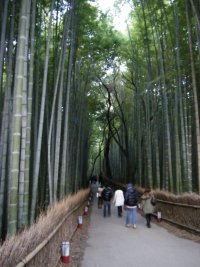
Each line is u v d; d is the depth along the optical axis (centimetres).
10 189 408
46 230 374
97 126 3058
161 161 1428
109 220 1027
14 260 248
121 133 2377
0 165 494
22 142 469
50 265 394
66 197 807
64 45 725
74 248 588
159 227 867
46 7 834
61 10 806
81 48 1178
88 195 1501
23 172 465
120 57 1694
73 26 820
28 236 310
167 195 930
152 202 868
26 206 482
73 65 1008
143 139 1714
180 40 990
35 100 697
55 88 688
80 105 1286
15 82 425
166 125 1062
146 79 1383
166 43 1023
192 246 604
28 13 469
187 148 921
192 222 736
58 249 471
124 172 2328
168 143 1045
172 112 1141
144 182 1702
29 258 273
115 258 520
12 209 405
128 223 886
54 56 787
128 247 607
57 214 475
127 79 1816
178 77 940
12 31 552
